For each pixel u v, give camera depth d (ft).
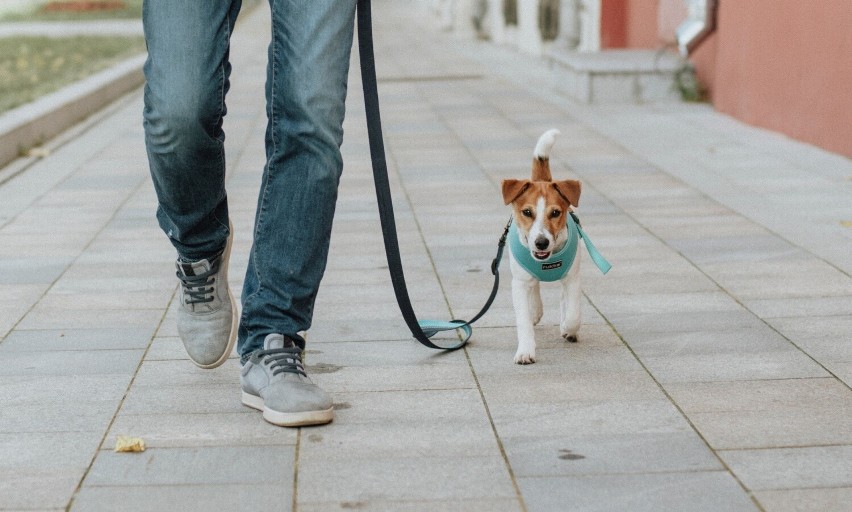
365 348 12.75
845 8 24.44
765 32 29.30
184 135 9.78
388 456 9.63
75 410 10.87
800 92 27.27
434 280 15.75
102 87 37.40
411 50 60.90
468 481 9.09
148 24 9.69
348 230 18.92
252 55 54.54
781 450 9.68
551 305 14.52
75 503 8.77
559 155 26.45
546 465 9.40
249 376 10.65
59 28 74.13
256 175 24.06
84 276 16.14
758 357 12.28
